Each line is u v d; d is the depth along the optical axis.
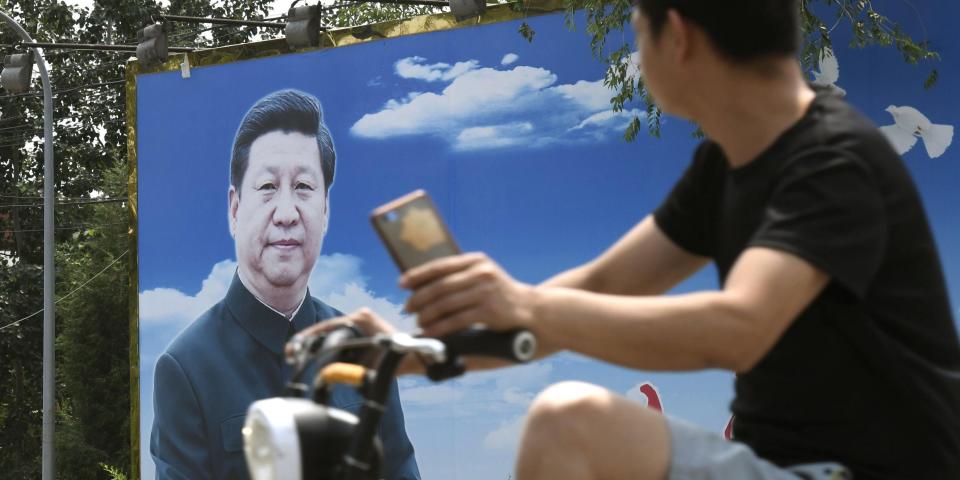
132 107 10.99
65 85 25.52
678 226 2.22
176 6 24.69
